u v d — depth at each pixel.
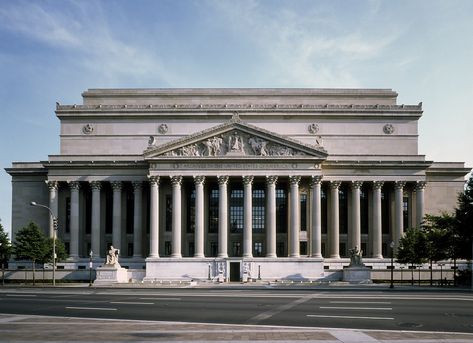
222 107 137.00
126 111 137.38
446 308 47.59
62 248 117.75
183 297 61.66
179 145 120.19
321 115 136.12
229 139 119.94
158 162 119.81
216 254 126.00
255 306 50.06
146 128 137.50
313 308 47.94
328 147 136.00
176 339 30.97
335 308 47.81
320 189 122.81
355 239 123.31
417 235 107.06
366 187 129.00
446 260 116.12
